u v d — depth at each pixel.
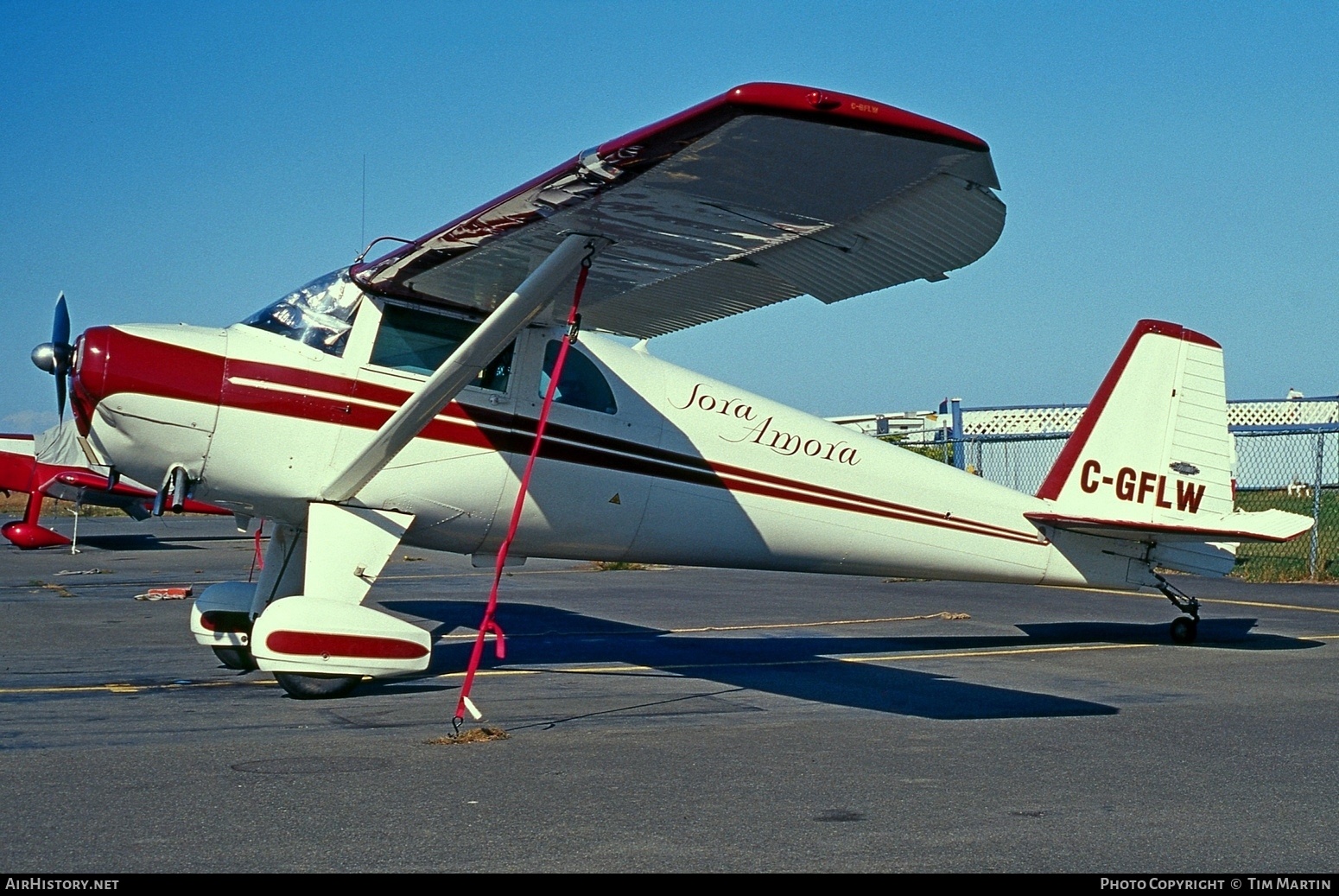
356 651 6.39
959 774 4.65
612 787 4.38
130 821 3.84
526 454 7.32
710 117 4.26
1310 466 19.02
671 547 8.01
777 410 8.28
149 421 6.59
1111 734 5.55
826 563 8.58
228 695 6.60
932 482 8.69
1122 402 9.21
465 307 7.25
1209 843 3.71
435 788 4.34
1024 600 12.95
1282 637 9.50
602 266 6.29
